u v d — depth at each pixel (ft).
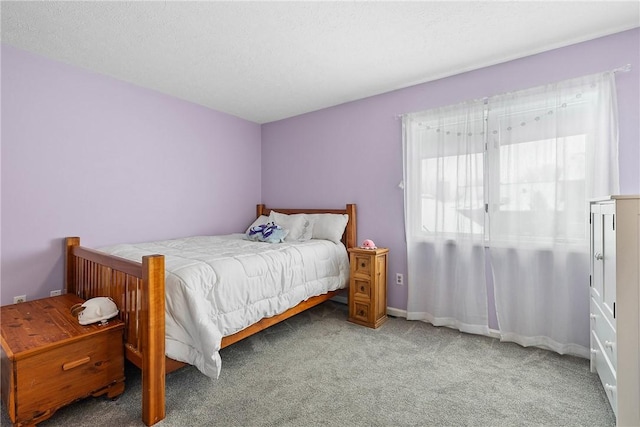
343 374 6.58
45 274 8.09
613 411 5.17
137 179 9.93
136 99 9.87
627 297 4.63
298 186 12.98
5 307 6.79
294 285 8.25
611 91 6.86
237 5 5.99
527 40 7.29
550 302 7.68
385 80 9.58
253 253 7.89
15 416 4.55
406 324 9.52
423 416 5.25
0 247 7.43
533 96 7.79
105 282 6.79
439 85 9.41
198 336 5.57
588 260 7.18
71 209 8.51
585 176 7.16
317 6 6.05
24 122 7.69
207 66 8.61
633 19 6.48
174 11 6.16
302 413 5.31
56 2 5.84
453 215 9.04
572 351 7.41
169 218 10.84
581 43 7.32
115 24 6.59
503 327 8.23
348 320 9.83
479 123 8.57
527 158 7.88
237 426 4.98
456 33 7.00
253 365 6.95
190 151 11.45
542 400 5.68
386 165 10.55
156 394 5.06
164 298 5.23
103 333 5.51
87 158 8.80
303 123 12.80
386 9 6.15
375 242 10.83
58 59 8.15
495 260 8.32
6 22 6.48
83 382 5.26
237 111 12.53
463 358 7.30
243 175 13.51
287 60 8.27
